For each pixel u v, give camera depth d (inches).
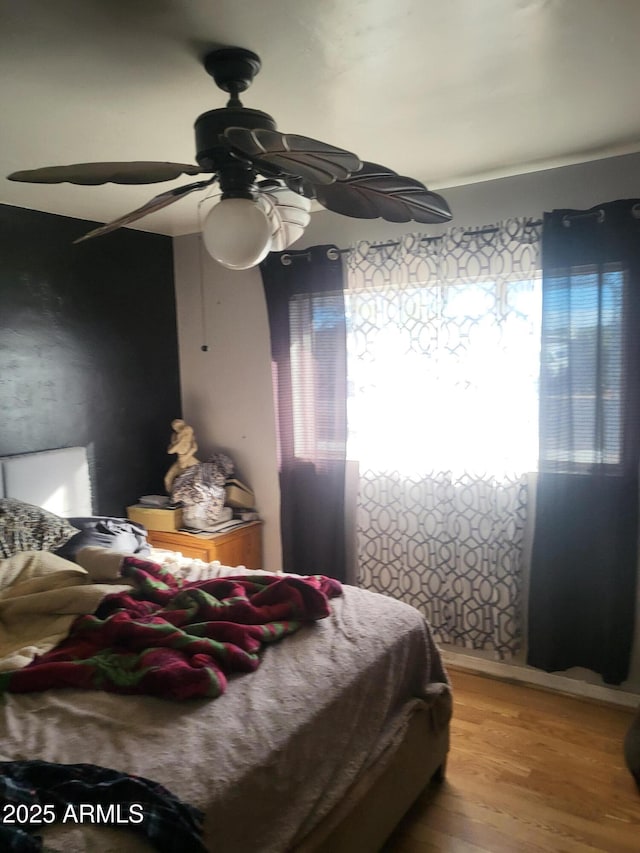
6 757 51.0
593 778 85.6
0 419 111.3
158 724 55.7
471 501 110.0
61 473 118.7
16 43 57.4
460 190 109.1
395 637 75.6
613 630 100.8
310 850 55.4
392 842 74.6
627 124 83.5
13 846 39.6
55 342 120.4
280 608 74.7
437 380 111.0
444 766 85.3
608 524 99.6
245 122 58.9
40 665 64.8
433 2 52.7
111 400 131.9
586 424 99.9
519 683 111.6
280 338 126.1
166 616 72.5
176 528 130.6
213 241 59.7
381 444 117.8
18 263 113.7
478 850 73.3
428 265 110.6
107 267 130.1
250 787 50.9
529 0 52.8
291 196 71.3
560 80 68.9
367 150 91.7
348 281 119.4
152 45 58.4
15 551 96.3
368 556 121.1
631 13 55.3
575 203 99.5
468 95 72.2
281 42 58.6
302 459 128.1
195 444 140.4
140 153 87.3
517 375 104.9
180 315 146.4
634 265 94.0
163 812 44.0
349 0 51.8
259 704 59.1
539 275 102.3
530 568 107.5
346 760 63.4
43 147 84.3
